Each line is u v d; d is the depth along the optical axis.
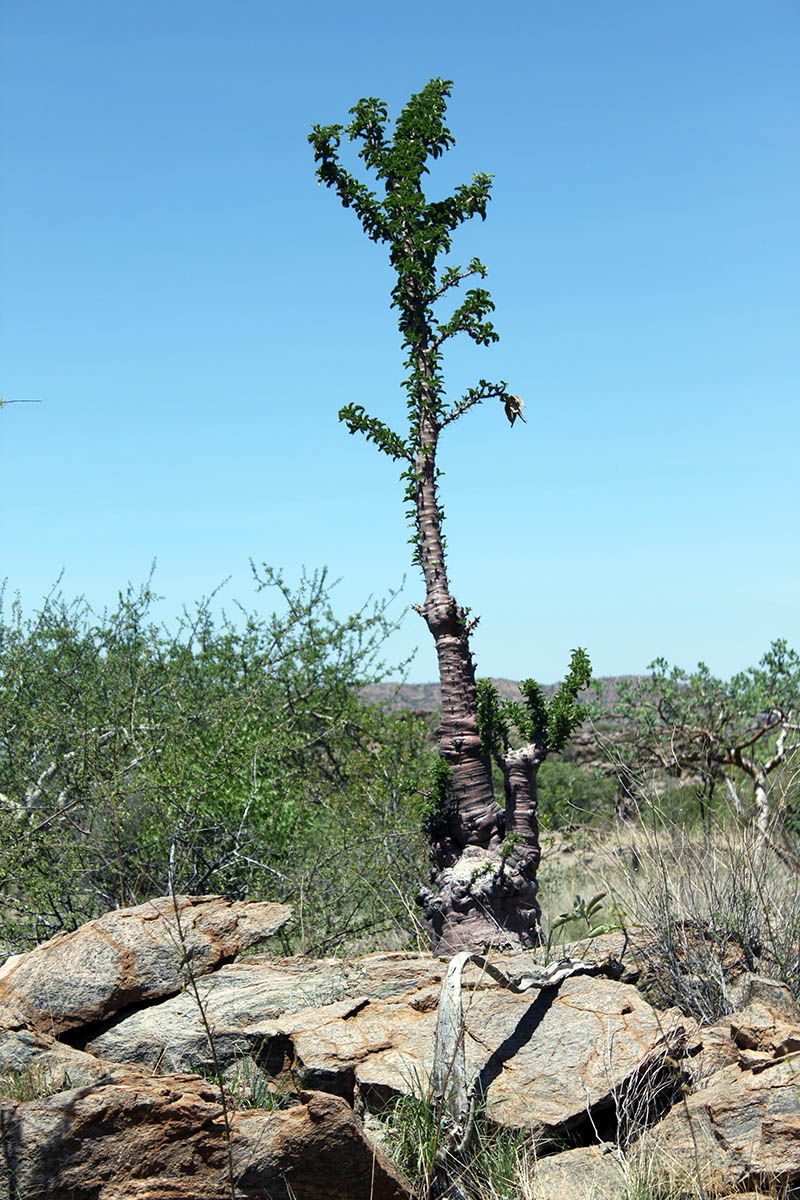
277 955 7.41
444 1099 4.04
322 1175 3.64
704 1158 3.85
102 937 5.22
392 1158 4.04
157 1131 3.65
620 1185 3.81
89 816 7.43
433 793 6.77
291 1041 4.72
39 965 5.09
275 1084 4.67
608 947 5.77
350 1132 3.65
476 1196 3.88
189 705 8.90
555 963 5.15
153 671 9.33
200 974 5.27
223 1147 3.65
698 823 6.68
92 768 7.65
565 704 6.84
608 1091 4.22
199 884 7.60
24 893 7.27
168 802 7.47
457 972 4.31
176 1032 4.87
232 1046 4.80
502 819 6.64
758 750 11.31
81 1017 4.91
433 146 7.25
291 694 10.80
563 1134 4.15
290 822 8.25
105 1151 3.61
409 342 7.06
